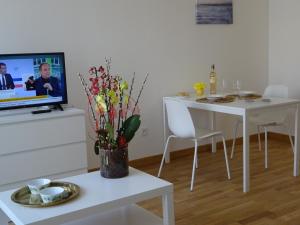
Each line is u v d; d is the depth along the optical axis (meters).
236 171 4.18
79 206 1.99
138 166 4.51
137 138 4.49
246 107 3.52
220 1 4.93
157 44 4.52
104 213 2.47
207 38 4.91
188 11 4.71
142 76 4.46
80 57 4.03
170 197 2.27
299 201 3.32
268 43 5.50
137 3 4.32
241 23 5.19
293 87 5.25
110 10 4.16
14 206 2.03
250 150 5.00
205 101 3.97
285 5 5.22
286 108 3.79
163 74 4.61
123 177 2.41
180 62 4.72
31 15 3.71
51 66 3.57
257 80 5.46
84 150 3.58
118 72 4.29
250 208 3.20
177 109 3.66
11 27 3.62
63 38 3.91
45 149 3.36
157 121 4.63
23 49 3.70
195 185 3.79
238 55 5.22
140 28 4.38
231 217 3.05
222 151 5.02
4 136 3.15
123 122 2.38
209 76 4.98
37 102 3.53
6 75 3.36
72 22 3.94
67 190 2.18
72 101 4.02
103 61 4.17
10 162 3.20
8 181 3.21
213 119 4.91
